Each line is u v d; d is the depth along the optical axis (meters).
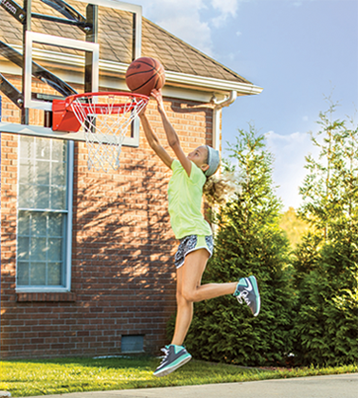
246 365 9.42
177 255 4.83
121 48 8.90
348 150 11.26
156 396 5.29
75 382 6.91
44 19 6.79
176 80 10.88
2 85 6.65
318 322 9.28
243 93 11.68
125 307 10.37
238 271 9.72
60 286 10.03
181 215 4.77
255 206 10.23
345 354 8.84
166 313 10.76
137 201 10.62
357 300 8.86
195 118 11.45
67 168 10.18
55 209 10.07
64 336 9.77
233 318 9.38
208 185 6.51
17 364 8.51
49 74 6.74
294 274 10.93
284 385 5.99
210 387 5.93
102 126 6.58
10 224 9.43
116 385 6.48
